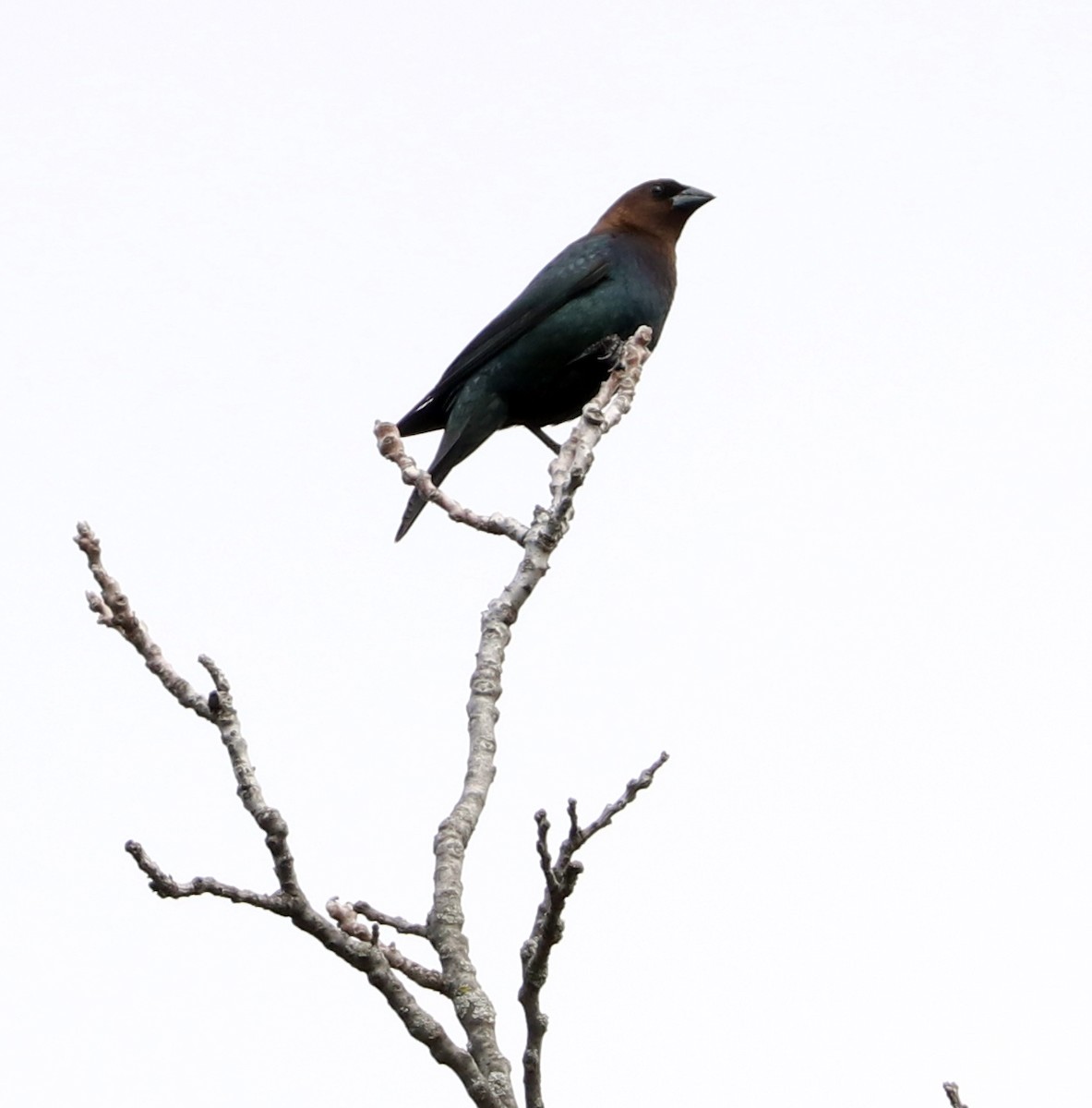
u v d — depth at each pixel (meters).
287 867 7.63
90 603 8.05
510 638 9.52
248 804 7.64
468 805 8.49
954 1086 7.07
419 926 8.17
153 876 7.42
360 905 8.22
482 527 11.00
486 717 8.98
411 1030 7.62
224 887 7.53
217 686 7.92
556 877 7.67
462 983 7.89
